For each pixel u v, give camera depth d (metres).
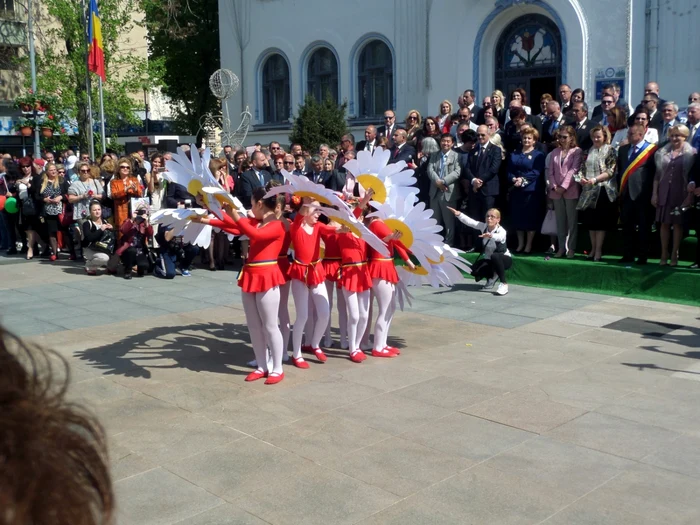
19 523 0.97
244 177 11.48
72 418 1.11
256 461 4.48
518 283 10.13
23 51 28.25
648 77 13.50
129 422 5.17
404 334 7.54
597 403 5.36
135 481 4.22
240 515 3.81
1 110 28.44
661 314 8.18
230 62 21.39
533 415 5.13
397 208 6.41
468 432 4.85
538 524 3.64
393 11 17.38
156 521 3.75
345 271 6.51
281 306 6.59
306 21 19.28
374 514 3.79
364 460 4.45
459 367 6.32
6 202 13.59
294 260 6.36
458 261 6.73
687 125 9.74
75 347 7.21
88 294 10.01
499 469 4.29
